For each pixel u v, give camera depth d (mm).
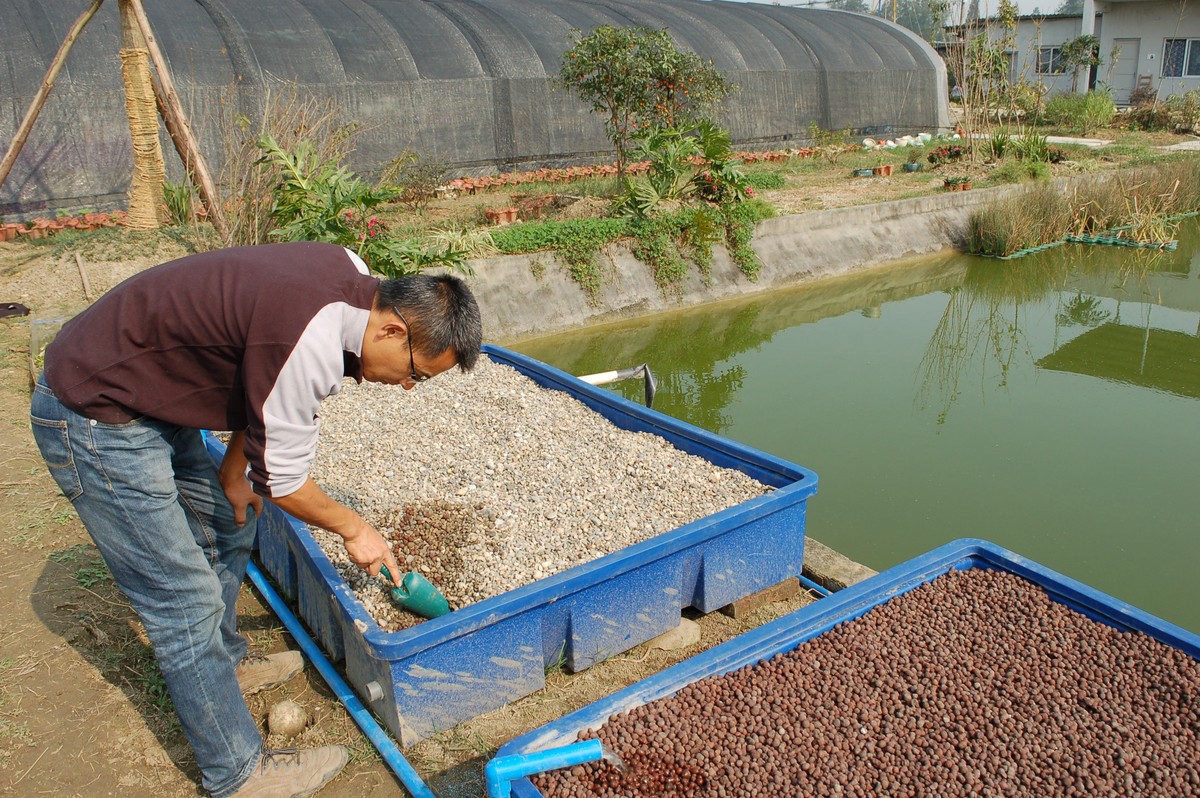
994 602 2816
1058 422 5695
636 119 10328
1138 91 20469
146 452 1846
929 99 16734
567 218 8719
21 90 7781
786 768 2156
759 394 6215
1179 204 12195
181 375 1813
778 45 14727
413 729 2346
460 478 3359
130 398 1790
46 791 2189
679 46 13148
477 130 10617
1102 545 4098
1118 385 6469
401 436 3746
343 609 2375
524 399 4164
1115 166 13188
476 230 7836
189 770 2281
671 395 6223
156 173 7031
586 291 7762
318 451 3580
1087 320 8227
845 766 2170
